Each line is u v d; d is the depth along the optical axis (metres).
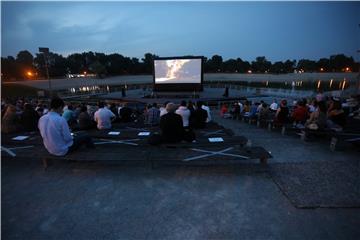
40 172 3.59
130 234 2.15
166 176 3.38
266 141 5.27
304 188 2.85
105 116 5.54
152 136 3.97
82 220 2.37
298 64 76.00
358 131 4.73
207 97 22.27
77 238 2.11
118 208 2.57
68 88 43.41
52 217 2.43
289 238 2.05
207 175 3.38
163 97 23.06
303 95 22.72
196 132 5.07
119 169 3.67
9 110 4.90
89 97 25.66
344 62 63.12
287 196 2.69
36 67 74.19
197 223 2.29
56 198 2.81
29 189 3.04
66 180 3.30
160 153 3.48
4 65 57.00
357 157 3.97
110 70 76.06
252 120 9.27
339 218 2.28
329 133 4.63
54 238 2.11
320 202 2.53
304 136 5.27
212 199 2.72
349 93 17.00
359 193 2.69
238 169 3.54
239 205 2.58
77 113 7.86
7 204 2.68
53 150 3.36
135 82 56.00
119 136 4.46
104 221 2.35
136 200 2.73
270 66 80.88
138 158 3.28
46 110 7.12
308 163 3.67
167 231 2.19
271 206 2.54
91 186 3.11
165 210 2.52
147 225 2.28
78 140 3.67
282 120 6.64
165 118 3.83
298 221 2.26
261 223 2.26
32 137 4.39
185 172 3.51
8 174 3.52
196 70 23.31
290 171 3.37
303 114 6.24
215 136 4.71
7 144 4.06
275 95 25.05
